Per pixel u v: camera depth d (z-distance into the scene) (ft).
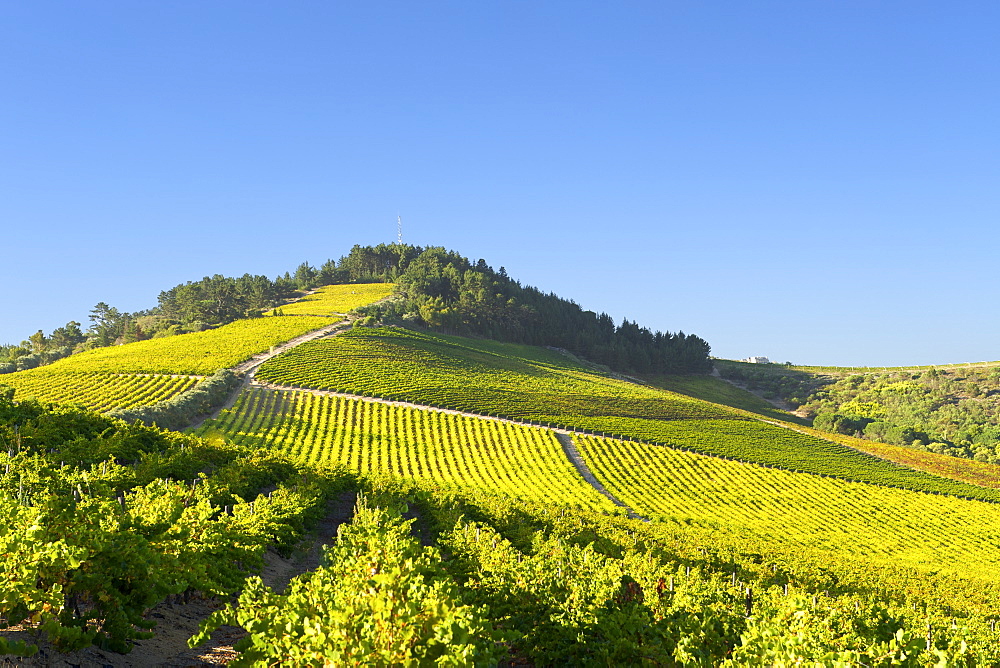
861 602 69.31
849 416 533.55
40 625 33.24
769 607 52.16
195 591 53.78
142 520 43.83
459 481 228.43
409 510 134.72
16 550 32.48
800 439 340.80
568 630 44.50
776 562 121.49
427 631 30.83
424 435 284.41
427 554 48.06
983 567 186.29
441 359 431.02
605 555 93.09
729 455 285.43
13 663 30.40
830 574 118.01
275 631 32.45
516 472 246.06
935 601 114.83
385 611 30.76
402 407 319.88
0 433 100.68
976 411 542.16
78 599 39.50
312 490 104.12
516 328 591.78
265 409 297.12
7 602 30.94
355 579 36.63
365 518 67.62
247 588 37.70
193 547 45.24
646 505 220.43
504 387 382.42
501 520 112.88
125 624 36.09
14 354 545.85
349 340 435.12
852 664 37.14
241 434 254.47
